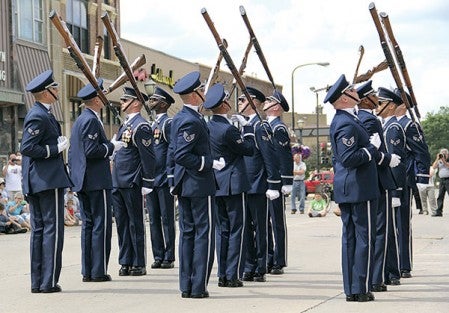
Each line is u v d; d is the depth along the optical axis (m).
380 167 9.12
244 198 9.78
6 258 13.37
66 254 13.70
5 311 8.45
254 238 10.45
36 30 29.09
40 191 9.42
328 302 8.67
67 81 30.66
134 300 8.98
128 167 10.99
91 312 8.33
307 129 60.34
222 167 9.12
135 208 11.07
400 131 10.06
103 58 32.94
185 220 9.13
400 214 10.45
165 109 12.05
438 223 20.25
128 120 11.17
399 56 9.64
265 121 10.66
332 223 20.81
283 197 11.02
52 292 9.55
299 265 11.91
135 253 11.08
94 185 10.28
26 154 9.28
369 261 8.66
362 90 9.20
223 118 9.83
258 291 9.51
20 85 27.59
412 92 10.13
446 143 103.94
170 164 9.46
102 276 10.45
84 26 32.34
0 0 27.02
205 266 9.02
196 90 9.08
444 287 9.68
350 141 8.50
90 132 10.13
